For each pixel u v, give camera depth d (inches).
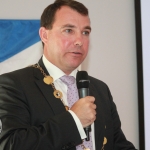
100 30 192.7
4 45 180.7
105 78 191.3
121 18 194.4
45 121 103.5
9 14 185.2
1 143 94.6
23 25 184.4
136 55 189.9
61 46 112.2
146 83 183.8
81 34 113.7
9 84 106.5
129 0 195.6
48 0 189.0
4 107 100.7
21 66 180.4
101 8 193.8
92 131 113.6
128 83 192.2
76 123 97.4
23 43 183.2
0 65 178.2
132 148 126.3
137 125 190.2
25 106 103.7
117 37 193.6
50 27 117.0
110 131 122.1
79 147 107.7
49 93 109.0
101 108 122.3
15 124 96.8
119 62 192.7
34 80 112.1
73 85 117.6
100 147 112.9
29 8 187.2
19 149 90.6
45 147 92.6
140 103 183.5
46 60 119.6
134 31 193.9
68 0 118.6
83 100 101.6
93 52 191.3
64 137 94.8
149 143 181.3
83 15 115.0
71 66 113.9
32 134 93.7
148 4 186.2
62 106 107.3
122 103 191.0
